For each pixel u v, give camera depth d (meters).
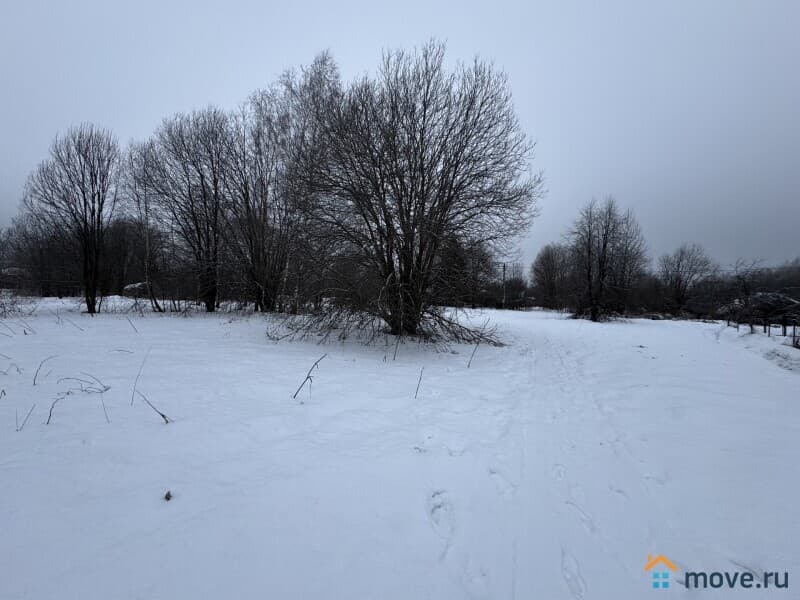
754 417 5.53
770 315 18.16
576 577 2.47
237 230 20.28
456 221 11.77
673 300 45.75
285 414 4.99
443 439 4.55
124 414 4.74
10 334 11.05
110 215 20.19
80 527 2.66
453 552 2.65
